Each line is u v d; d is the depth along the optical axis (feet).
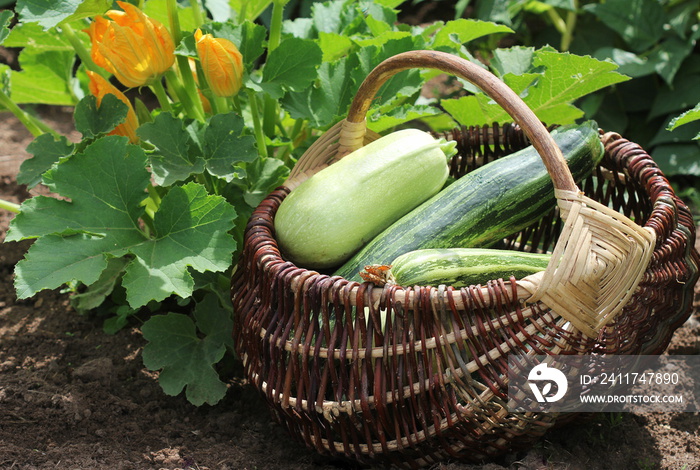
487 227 4.10
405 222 4.10
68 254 4.02
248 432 4.27
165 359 4.36
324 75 4.69
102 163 4.14
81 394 4.34
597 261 3.63
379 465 4.04
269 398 3.96
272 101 4.76
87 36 5.07
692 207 5.64
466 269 3.91
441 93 6.57
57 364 4.55
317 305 3.76
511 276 3.74
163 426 4.28
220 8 5.58
